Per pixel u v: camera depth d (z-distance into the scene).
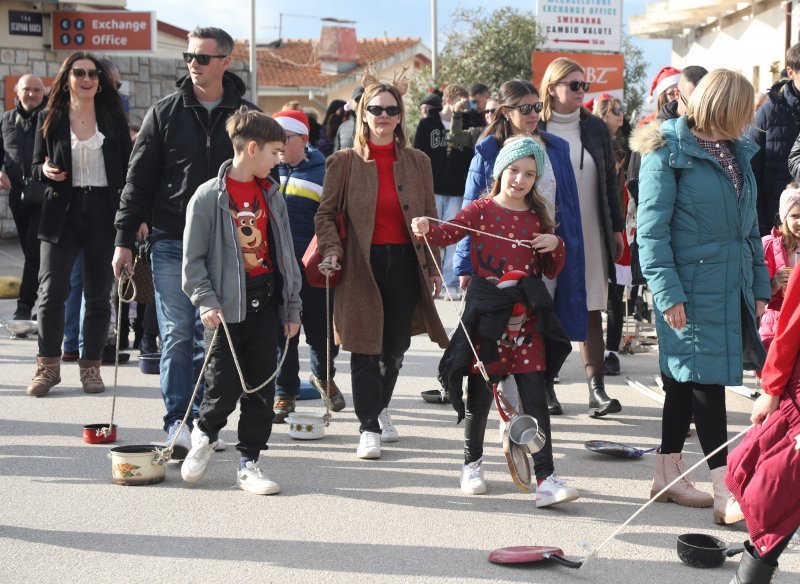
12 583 4.27
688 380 5.17
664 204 5.19
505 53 27.44
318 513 5.23
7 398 7.79
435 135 12.92
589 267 7.31
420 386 8.49
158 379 8.63
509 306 5.40
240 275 5.47
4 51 22.75
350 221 6.21
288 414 7.16
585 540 4.88
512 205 5.61
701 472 6.04
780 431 3.77
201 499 5.45
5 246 20.61
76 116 7.68
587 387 8.45
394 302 6.27
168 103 6.28
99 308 7.96
